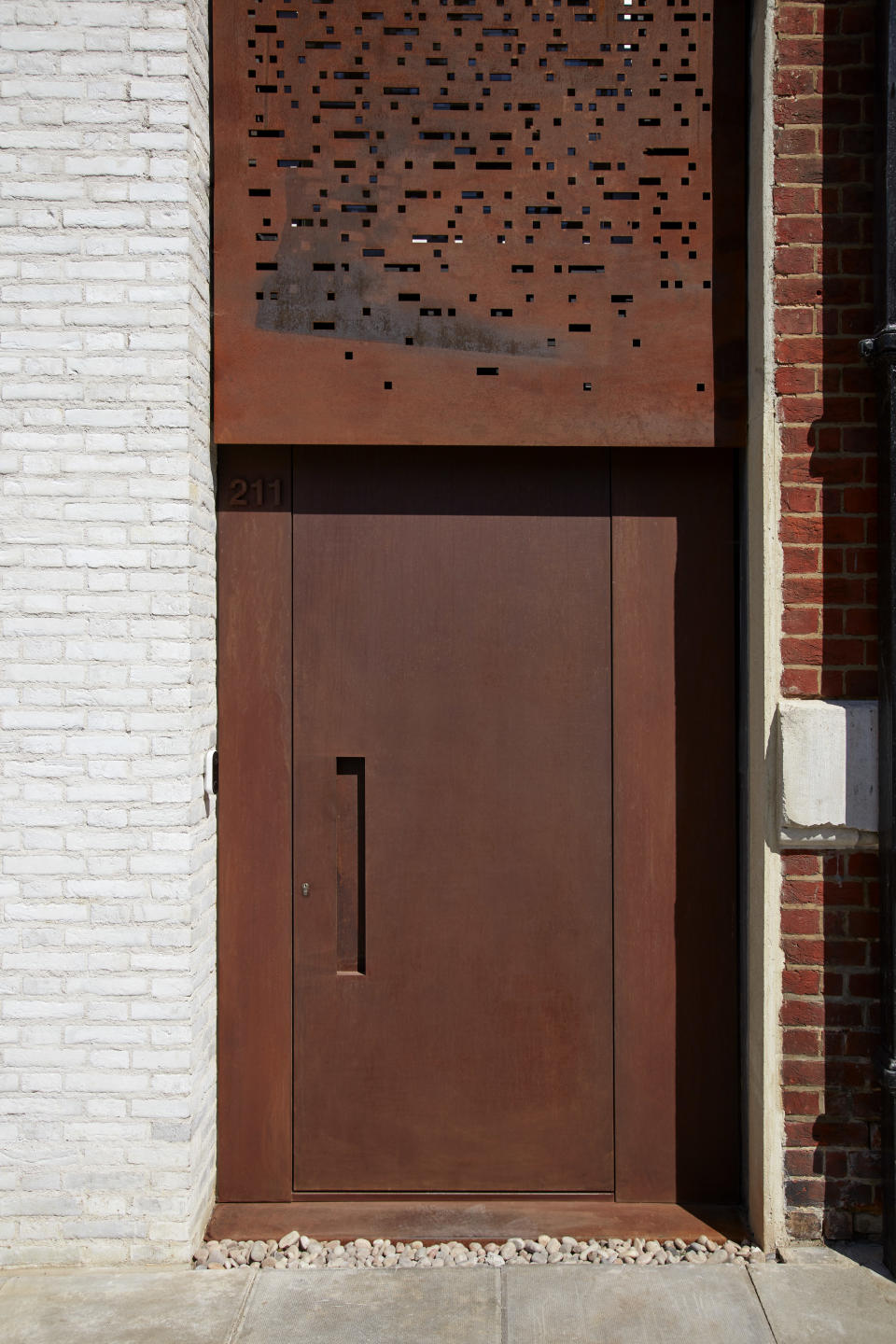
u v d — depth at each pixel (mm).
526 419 3250
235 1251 3055
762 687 3117
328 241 3240
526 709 3352
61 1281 2906
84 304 3014
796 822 3023
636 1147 3322
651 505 3332
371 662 3346
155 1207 2980
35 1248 2969
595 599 3336
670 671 3355
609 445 3256
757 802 3150
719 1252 3061
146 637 3010
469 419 3248
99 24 3010
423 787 3342
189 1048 2992
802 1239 3066
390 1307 2789
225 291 3238
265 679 3340
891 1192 2951
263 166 3238
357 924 3359
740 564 3354
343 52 3246
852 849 3078
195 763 3070
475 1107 3330
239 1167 3314
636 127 3254
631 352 3252
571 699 3352
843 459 3102
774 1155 3064
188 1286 2877
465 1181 3316
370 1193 3314
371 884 3330
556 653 3336
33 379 3010
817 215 3109
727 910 3340
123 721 3008
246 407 3238
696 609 3330
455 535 3340
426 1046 3326
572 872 3342
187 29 3023
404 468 3352
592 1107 3330
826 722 3023
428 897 3330
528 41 3256
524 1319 2734
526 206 3256
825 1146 3068
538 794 3346
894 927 2947
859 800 3027
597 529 3336
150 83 3012
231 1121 3318
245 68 3244
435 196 3250
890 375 2979
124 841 2996
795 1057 3078
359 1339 2656
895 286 2975
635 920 3338
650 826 3344
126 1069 2984
